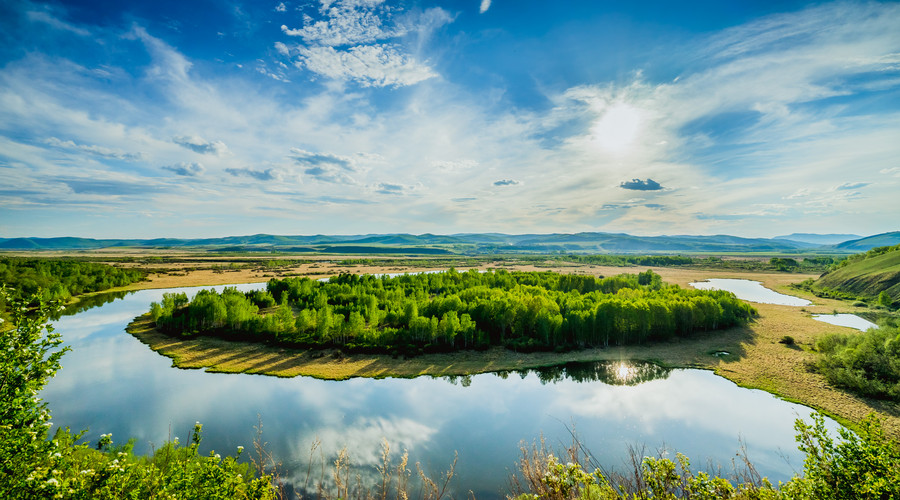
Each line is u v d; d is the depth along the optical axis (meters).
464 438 43.84
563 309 90.88
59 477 10.42
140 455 38.88
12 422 10.10
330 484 34.47
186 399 53.00
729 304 96.94
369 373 63.56
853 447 12.35
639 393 56.88
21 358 10.49
